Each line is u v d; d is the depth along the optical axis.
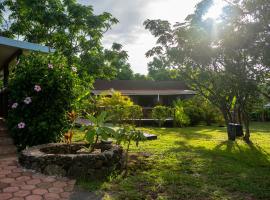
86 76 20.08
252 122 27.59
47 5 22.06
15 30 23.30
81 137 11.30
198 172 6.82
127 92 31.41
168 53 12.66
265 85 9.65
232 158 8.75
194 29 9.94
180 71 14.53
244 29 7.38
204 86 13.85
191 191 5.33
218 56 9.27
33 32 23.12
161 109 20.69
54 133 7.79
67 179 5.67
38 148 6.76
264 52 6.99
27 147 7.43
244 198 5.11
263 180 6.29
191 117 22.11
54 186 5.27
